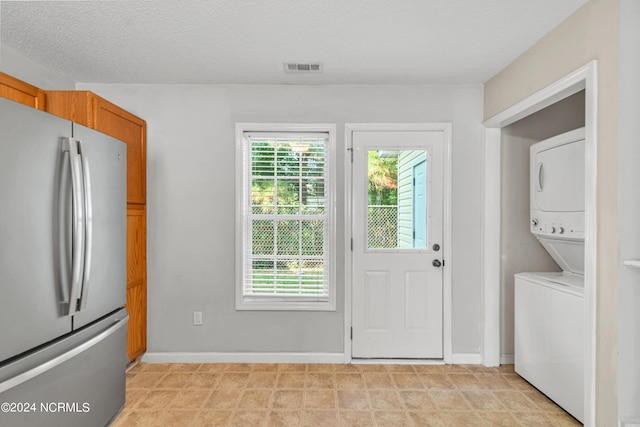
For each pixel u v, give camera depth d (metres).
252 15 1.95
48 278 1.54
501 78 2.69
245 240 3.05
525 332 2.63
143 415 2.22
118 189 2.07
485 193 2.93
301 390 2.54
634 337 1.63
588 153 1.79
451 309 3.00
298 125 2.99
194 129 3.00
